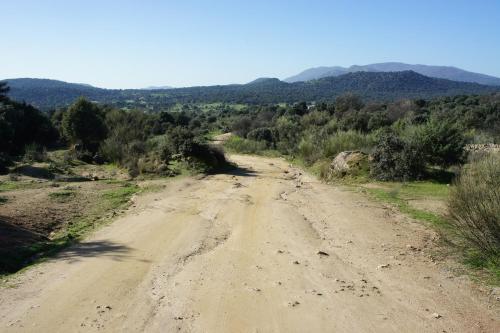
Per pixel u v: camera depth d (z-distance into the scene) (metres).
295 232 10.38
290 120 48.16
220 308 6.28
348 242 9.45
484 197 7.89
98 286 7.11
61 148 36.41
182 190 16.95
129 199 14.87
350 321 5.83
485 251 7.63
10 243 9.14
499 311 5.99
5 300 6.56
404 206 12.99
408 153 17.88
